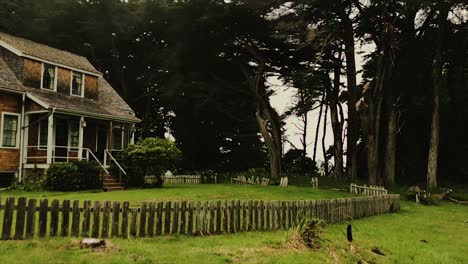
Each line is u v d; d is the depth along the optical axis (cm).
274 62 4269
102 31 4803
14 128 2688
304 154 5459
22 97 2717
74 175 2534
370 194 2592
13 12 4772
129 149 2905
